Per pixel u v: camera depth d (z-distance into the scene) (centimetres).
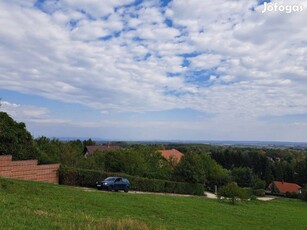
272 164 12100
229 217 2788
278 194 9538
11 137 3591
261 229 2473
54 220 1230
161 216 2147
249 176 9844
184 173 5538
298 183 11469
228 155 12794
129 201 2528
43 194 2056
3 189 1959
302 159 12244
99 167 5059
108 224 1251
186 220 2191
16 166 3219
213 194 6025
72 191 2458
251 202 4681
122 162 5275
